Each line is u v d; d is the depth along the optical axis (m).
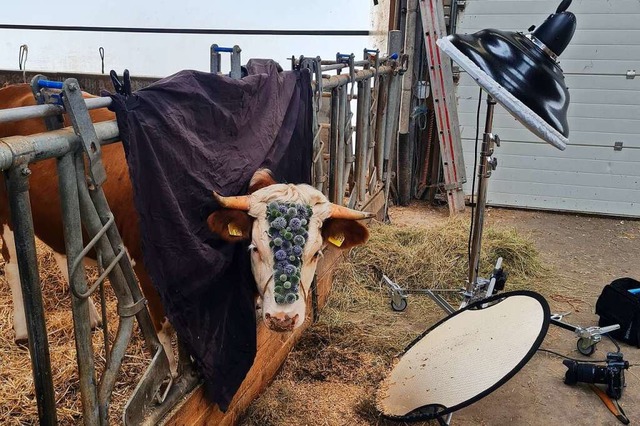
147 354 2.58
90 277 3.33
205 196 1.95
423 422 2.51
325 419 2.48
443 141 5.61
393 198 6.14
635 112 5.62
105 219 1.54
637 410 2.70
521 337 2.32
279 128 2.56
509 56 2.20
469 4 5.77
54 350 2.60
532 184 6.06
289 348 2.92
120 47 7.13
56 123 1.42
